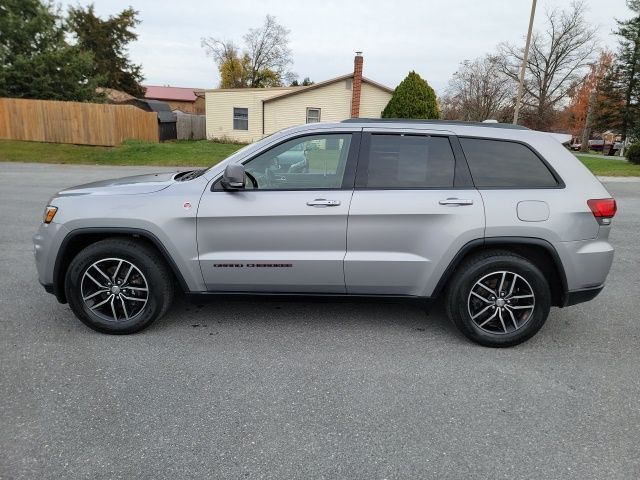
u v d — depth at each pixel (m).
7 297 4.52
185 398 2.92
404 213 3.51
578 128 60.47
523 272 3.53
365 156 3.64
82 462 2.34
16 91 25.06
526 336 3.62
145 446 2.47
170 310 4.32
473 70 48.16
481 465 2.37
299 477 2.27
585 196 3.55
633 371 3.34
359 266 3.60
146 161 19.41
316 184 3.68
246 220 3.58
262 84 57.66
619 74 50.28
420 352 3.59
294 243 3.61
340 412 2.80
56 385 3.03
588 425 2.71
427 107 23.72
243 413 2.77
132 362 3.35
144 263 3.65
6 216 8.26
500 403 2.92
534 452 2.47
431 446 2.51
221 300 3.82
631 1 48.78
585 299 3.67
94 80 27.69
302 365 3.36
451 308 3.67
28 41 25.36
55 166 17.62
